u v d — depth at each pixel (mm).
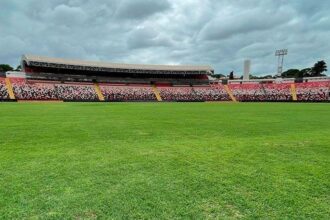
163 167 5902
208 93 73500
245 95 72438
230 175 5367
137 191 4484
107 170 5645
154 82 75500
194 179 5113
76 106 35375
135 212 3729
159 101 65750
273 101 67938
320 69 110125
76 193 4375
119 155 7016
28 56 61281
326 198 4242
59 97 57188
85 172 5492
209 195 4340
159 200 4129
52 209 3807
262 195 4344
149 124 14617
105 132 11258
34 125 13641
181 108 33562
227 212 3752
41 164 6059
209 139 9703
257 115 22422
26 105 36969
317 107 37719
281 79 74000
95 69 67500
